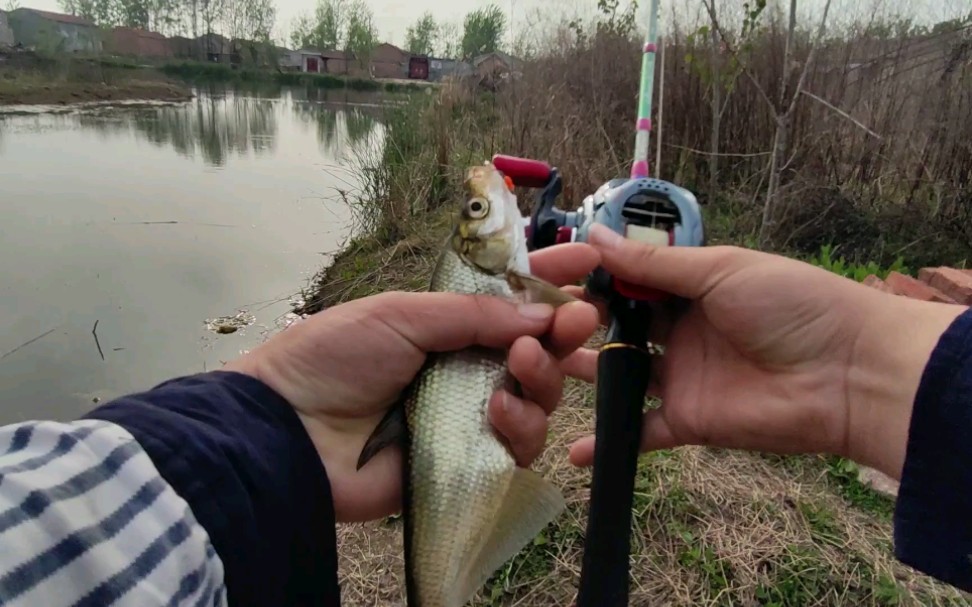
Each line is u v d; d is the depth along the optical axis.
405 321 0.25
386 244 1.23
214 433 0.18
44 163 2.28
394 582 0.45
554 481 0.49
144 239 1.49
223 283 1.25
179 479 0.16
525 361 0.24
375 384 0.25
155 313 1.13
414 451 0.25
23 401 0.88
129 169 2.26
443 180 1.34
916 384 0.21
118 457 0.15
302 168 2.40
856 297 0.24
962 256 0.89
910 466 0.19
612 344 0.24
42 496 0.13
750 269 0.24
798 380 0.24
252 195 1.94
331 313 0.25
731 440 0.27
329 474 0.25
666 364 0.29
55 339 1.03
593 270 0.25
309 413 0.24
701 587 0.41
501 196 0.26
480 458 0.25
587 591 0.22
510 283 0.26
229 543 0.16
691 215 0.25
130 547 0.14
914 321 0.22
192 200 1.85
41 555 0.12
